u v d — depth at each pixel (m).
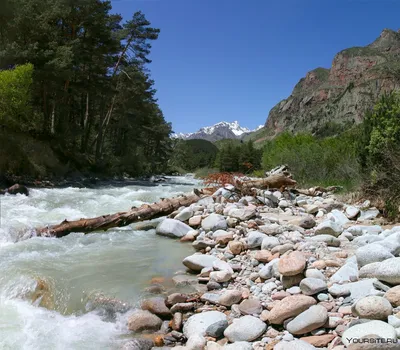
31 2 21.00
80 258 5.43
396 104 8.66
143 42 30.56
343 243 5.08
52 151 21.83
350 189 10.27
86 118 30.86
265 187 10.46
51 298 4.12
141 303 3.84
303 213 8.00
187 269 4.93
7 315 3.77
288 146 20.45
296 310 3.04
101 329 3.46
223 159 52.88
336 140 16.06
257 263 4.64
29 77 18.77
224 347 2.78
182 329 3.38
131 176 32.66
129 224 7.92
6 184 14.58
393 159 7.34
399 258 3.32
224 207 8.03
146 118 45.50
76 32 26.53
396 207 6.80
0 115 17.86
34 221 8.11
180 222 7.09
